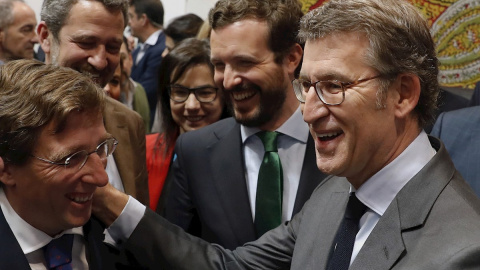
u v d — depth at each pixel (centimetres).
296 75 197
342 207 155
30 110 130
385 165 139
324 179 177
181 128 258
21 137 130
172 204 215
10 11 366
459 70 351
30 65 135
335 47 133
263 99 194
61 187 135
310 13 139
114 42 197
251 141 206
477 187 195
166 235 177
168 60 253
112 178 199
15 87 131
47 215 139
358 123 133
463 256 118
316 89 136
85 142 136
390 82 133
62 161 133
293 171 200
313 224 160
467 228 123
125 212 173
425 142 141
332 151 138
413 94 135
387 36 130
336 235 151
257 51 189
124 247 175
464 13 348
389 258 129
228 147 206
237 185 201
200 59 250
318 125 137
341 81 132
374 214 141
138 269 177
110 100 211
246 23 189
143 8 520
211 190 204
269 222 195
